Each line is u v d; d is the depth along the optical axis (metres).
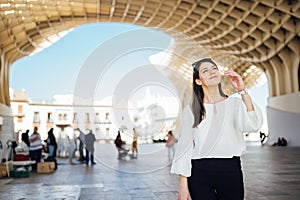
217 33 28.47
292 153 17.12
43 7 21.05
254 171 8.27
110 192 5.38
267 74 32.78
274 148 23.77
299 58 27.53
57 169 9.89
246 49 30.09
